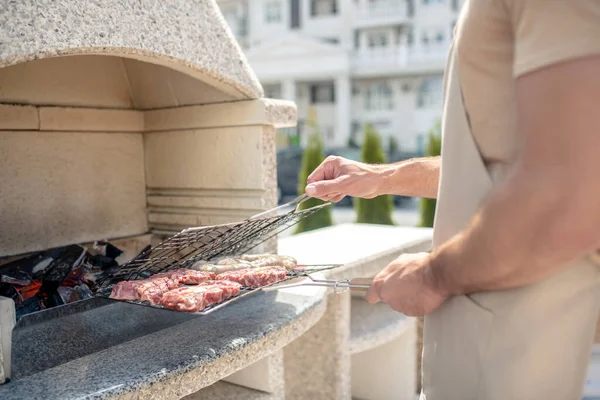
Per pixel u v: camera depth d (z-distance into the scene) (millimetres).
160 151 2225
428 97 22344
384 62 22141
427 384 1093
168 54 1501
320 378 2418
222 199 2033
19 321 1257
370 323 2658
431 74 21969
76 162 2033
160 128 2166
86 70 2025
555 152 713
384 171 1576
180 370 1242
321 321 2385
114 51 1362
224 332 1482
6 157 1807
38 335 1299
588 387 2498
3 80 1760
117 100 2162
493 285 868
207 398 1828
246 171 1940
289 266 1691
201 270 1603
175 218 2223
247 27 25062
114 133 2166
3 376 1159
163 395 1213
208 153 2049
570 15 714
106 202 2152
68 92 1972
